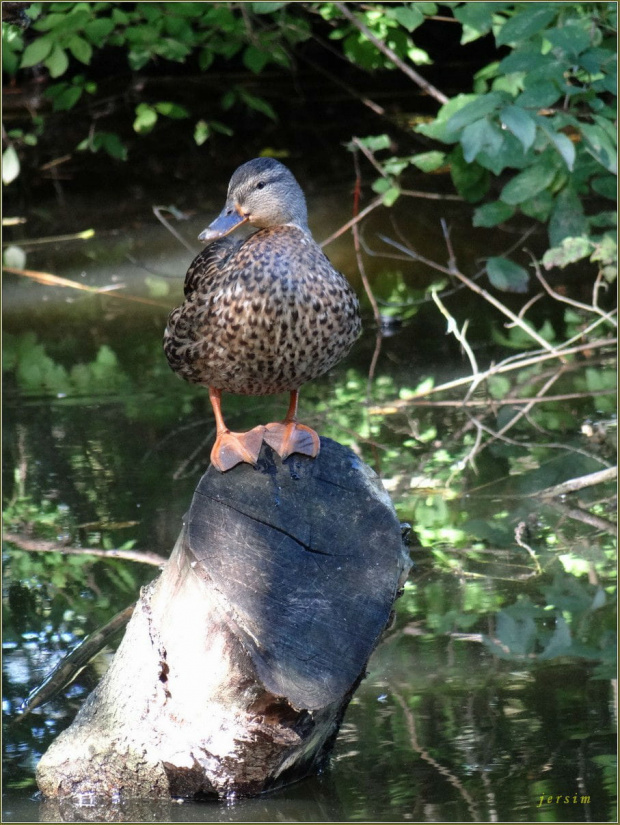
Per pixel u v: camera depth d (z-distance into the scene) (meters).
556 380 3.62
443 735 2.60
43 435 3.43
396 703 2.66
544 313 4.14
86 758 2.53
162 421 3.49
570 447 3.34
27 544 3.07
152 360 3.83
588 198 4.81
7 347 3.95
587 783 2.50
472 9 3.63
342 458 2.50
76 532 3.10
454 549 3.03
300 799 2.51
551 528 3.08
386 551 2.46
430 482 3.23
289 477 2.48
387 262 4.65
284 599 2.43
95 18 5.06
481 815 2.45
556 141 3.35
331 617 2.42
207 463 3.30
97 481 3.25
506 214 3.82
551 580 2.94
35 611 2.90
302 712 2.43
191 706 2.47
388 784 2.52
